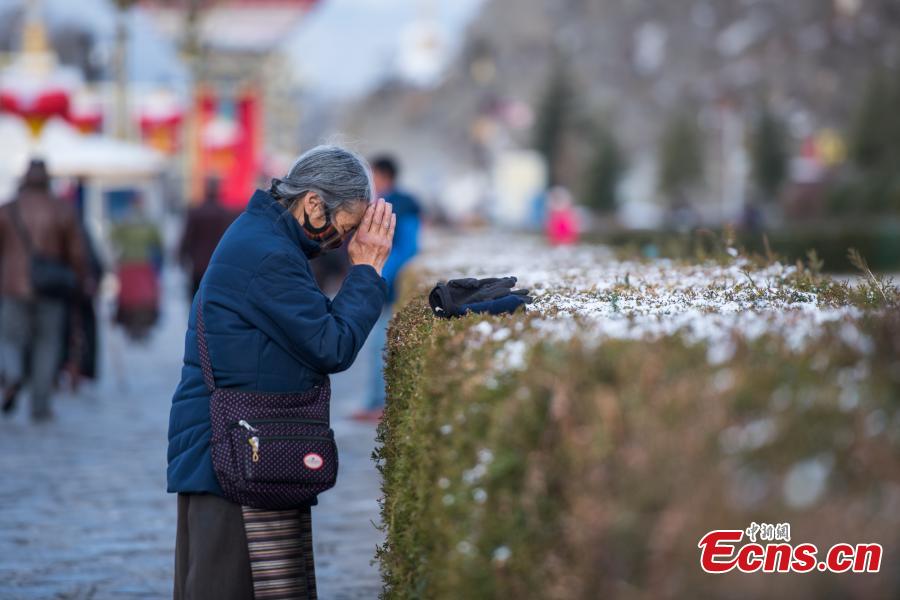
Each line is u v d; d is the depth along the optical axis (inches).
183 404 390.9
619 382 228.8
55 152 1790.1
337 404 1211.9
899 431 197.9
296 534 389.7
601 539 204.2
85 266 1101.7
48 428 1061.8
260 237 387.9
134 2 2864.2
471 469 267.4
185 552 399.5
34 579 578.2
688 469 192.5
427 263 960.9
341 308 394.9
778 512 185.8
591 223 5398.6
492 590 247.8
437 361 313.3
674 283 521.7
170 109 3289.9
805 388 206.5
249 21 4714.6
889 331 255.1
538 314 349.7
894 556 182.5
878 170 7416.3
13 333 1088.8
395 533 365.1
